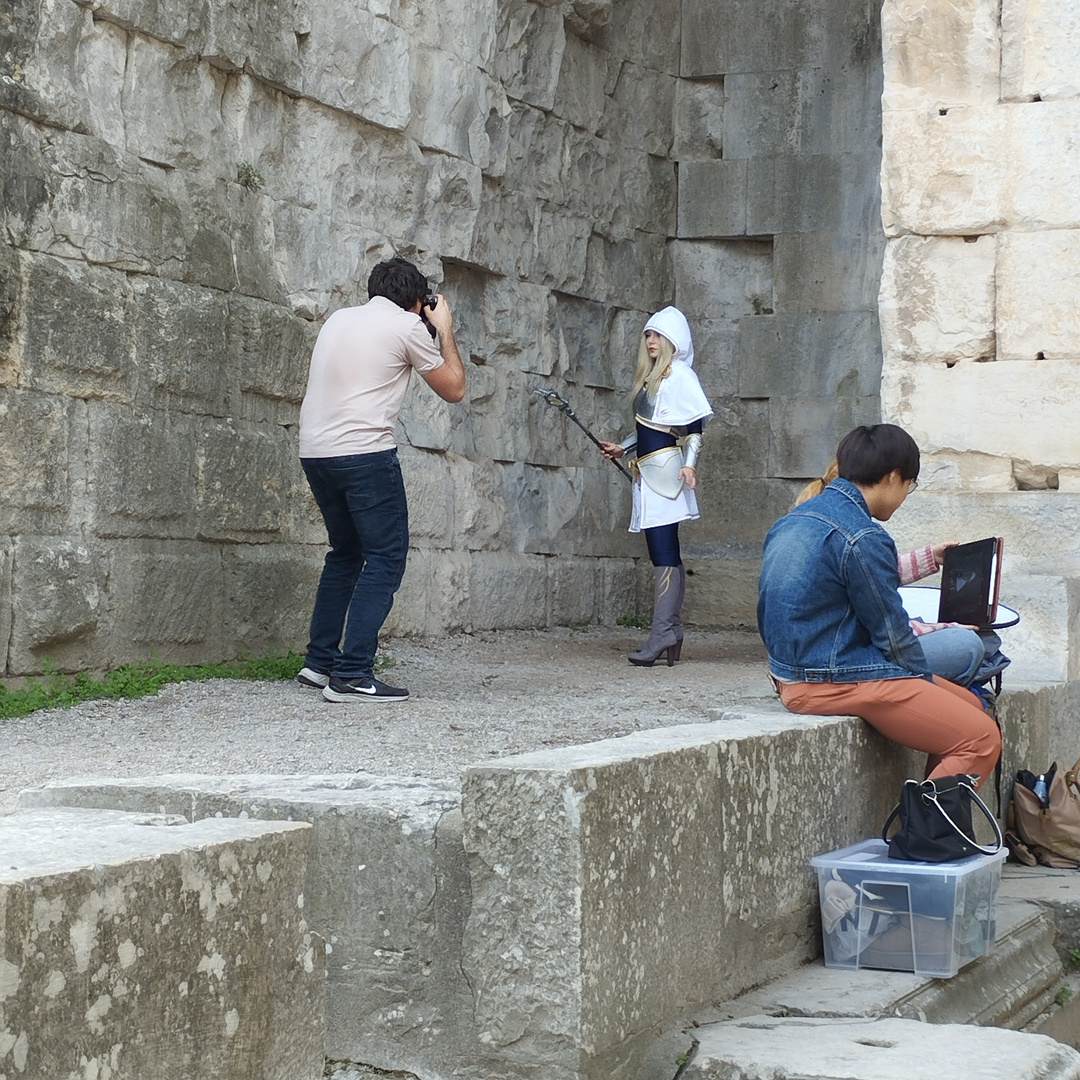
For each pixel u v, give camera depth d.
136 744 5.06
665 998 3.24
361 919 3.26
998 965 4.12
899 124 7.02
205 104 7.21
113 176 6.54
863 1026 3.32
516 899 2.97
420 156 8.82
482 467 9.62
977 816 5.32
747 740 3.69
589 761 3.06
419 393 9.02
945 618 5.09
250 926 2.34
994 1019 3.90
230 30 7.27
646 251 11.71
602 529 11.09
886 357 7.11
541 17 10.09
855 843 4.36
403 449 8.82
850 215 11.57
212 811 3.39
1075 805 5.50
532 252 10.22
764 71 11.77
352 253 8.30
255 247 7.53
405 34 8.55
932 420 7.01
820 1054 3.08
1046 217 6.80
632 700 6.36
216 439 7.09
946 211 6.96
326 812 3.29
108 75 6.59
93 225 6.43
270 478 7.49
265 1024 2.38
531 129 10.13
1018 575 6.69
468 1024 3.16
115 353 6.49
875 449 4.58
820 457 11.69
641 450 8.40
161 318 6.76
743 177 11.85
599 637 10.23
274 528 7.54
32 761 4.69
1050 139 6.79
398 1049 3.22
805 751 4.02
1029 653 6.53
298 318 7.76
